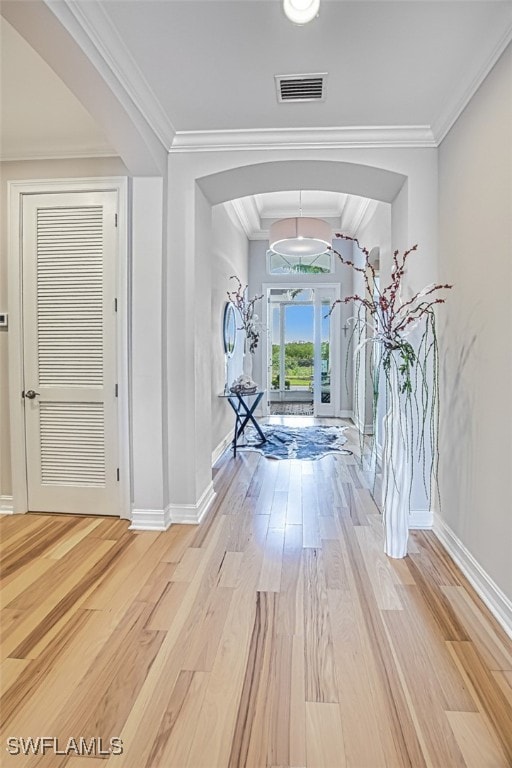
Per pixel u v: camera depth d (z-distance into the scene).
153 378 2.98
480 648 1.77
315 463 4.74
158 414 2.98
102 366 3.12
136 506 3.00
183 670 1.64
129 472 3.13
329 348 7.90
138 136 2.50
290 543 2.75
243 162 2.95
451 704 1.48
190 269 3.03
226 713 1.45
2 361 3.22
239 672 1.63
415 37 2.02
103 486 3.18
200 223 3.20
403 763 1.27
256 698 1.51
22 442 3.22
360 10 1.86
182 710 1.46
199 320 3.19
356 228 6.64
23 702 1.49
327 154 2.90
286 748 1.32
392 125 2.79
